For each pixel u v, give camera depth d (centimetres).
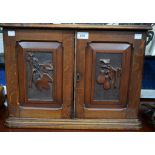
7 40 119
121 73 124
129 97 128
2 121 141
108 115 131
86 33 118
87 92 127
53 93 128
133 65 122
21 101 130
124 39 118
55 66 123
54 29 117
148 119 146
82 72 124
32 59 122
